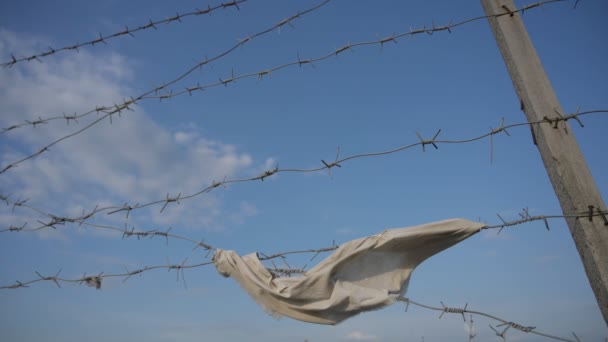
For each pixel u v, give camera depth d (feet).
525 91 9.01
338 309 9.36
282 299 9.68
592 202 8.08
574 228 8.23
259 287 9.83
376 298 9.07
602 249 7.80
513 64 9.27
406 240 9.34
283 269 10.28
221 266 10.26
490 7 9.82
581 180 8.22
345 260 9.56
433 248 9.39
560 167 8.37
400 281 9.46
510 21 9.57
